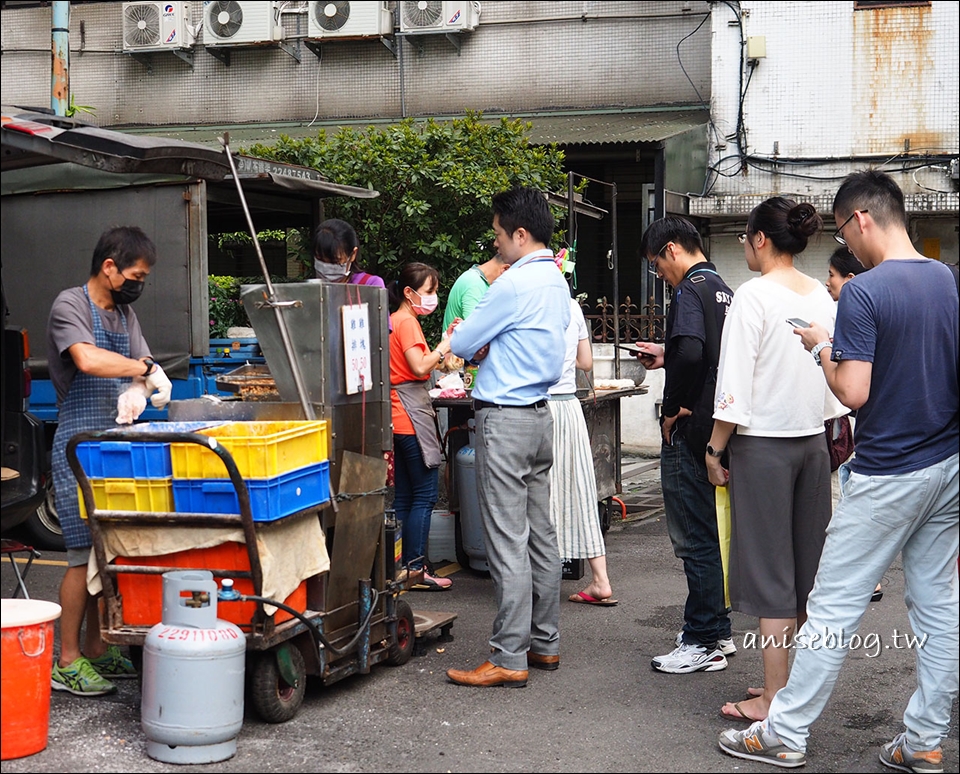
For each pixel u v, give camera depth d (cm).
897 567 660
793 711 361
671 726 402
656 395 1112
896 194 365
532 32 1350
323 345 408
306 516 397
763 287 397
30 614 359
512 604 438
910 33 1109
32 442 479
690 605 472
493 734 390
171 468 381
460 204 916
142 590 389
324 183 690
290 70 1442
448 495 663
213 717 354
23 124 434
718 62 1168
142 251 416
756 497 394
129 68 1488
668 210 1101
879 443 345
